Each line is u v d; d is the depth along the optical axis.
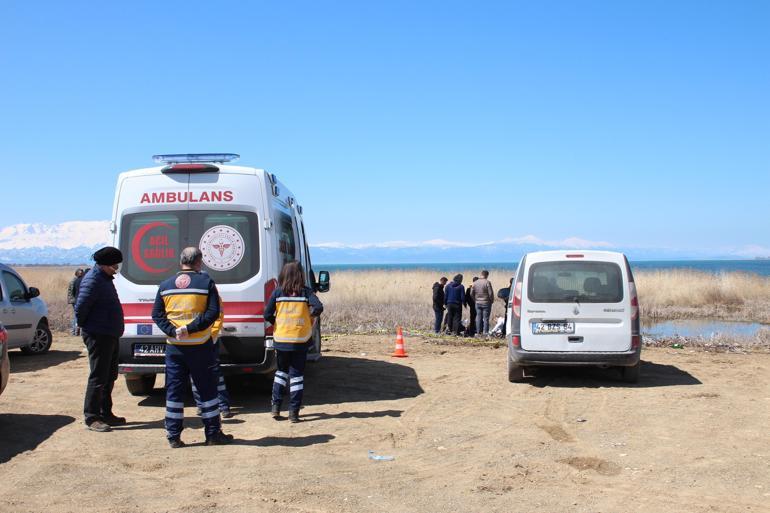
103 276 7.29
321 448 6.59
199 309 6.64
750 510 4.88
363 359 12.89
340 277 30.98
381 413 8.16
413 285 29.19
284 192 10.03
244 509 4.91
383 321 20.44
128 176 8.71
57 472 5.80
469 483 5.51
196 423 7.72
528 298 9.87
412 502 5.06
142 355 8.38
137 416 8.09
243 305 8.39
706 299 28.50
